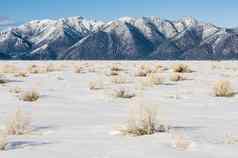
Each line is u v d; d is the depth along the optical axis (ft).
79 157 23.90
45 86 82.23
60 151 25.46
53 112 46.65
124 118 41.01
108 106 52.31
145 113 32.14
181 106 51.62
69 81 95.30
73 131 33.42
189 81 93.20
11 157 24.09
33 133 32.68
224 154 24.49
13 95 65.00
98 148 26.17
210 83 87.71
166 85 82.99
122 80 89.71
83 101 58.23
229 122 37.93
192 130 32.73
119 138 29.58
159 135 30.09
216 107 51.06
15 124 33.63
